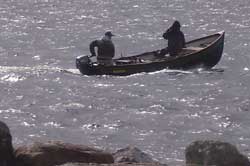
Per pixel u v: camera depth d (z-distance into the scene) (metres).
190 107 77.94
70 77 100.75
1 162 33.00
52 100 82.19
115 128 66.94
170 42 104.12
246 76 101.81
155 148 58.84
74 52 139.00
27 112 74.31
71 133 64.88
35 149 33.62
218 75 101.88
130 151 37.19
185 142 61.56
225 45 143.25
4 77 100.38
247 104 79.56
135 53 142.50
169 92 88.38
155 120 70.50
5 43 154.62
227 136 63.91
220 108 77.12
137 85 93.31
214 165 32.91
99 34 178.12
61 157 33.44
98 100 82.25
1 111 75.00
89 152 34.12
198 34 179.75
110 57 102.12
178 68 102.25
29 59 126.94
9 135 33.59
